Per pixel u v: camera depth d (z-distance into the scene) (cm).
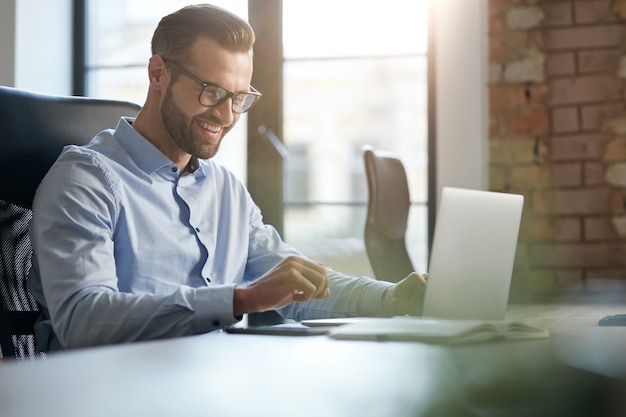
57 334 132
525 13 288
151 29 364
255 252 180
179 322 123
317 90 1020
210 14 157
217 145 161
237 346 86
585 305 183
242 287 123
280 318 278
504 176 290
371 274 364
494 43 290
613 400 54
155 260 156
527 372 61
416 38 337
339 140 1022
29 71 345
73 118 161
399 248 246
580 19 284
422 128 343
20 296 144
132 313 125
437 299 124
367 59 340
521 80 288
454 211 126
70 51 359
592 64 284
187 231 162
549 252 287
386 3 339
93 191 146
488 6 290
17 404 46
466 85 301
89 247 137
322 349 84
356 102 999
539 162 288
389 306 152
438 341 91
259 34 334
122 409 45
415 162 341
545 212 287
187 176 166
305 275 123
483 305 130
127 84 366
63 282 132
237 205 176
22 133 150
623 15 282
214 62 155
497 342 96
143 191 157
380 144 995
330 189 1037
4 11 341
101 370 63
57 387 54
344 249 364
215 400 50
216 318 122
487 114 291
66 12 357
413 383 58
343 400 51
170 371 63
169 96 157
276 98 334
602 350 79
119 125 162
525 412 50
